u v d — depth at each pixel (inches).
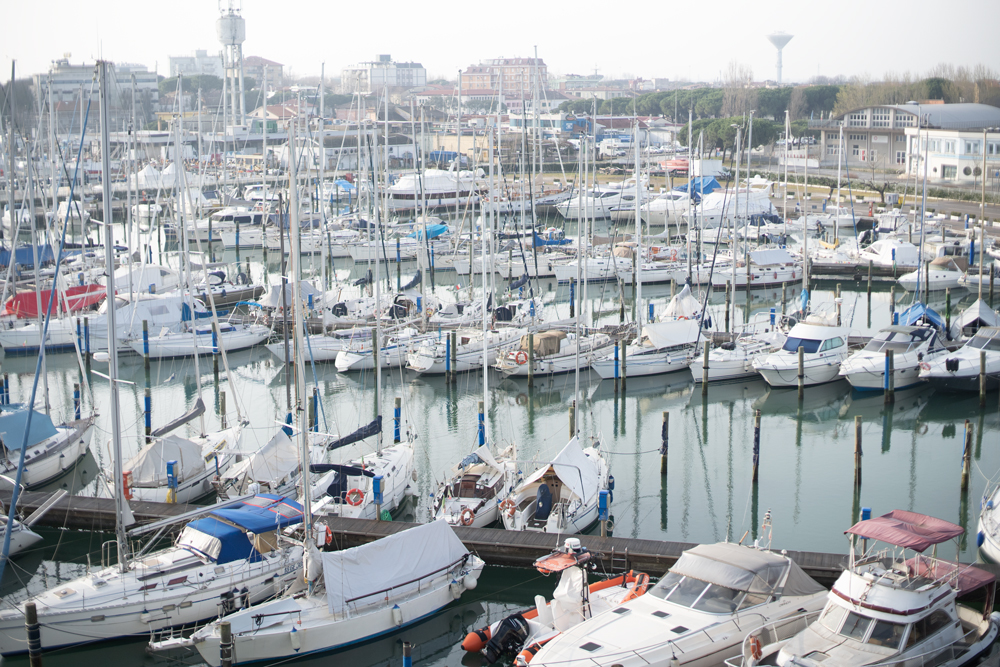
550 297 2822.3
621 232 3801.7
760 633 854.5
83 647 964.6
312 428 1594.5
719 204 3661.4
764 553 942.4
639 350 1971.0
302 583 1019.3
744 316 2554.1
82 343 2116.1
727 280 2792.8
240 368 2134.6
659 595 909.2
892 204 4010.8
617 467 1555.1
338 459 1537.9
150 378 2042.3
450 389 1956.2
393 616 984.3
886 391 1804.9
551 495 1226.0
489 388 1969.7
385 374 2036.2
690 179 2950.3
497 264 2960.1
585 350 1995.6
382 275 3149.6
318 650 954.1
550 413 1844.2
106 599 960.3
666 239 3531.0
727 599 882.1
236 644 913.5
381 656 992.2
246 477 1255.5
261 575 1034.1
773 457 1594.5
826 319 1974.7
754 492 1425.9
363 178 4067.4
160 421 1769.2
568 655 824.9
